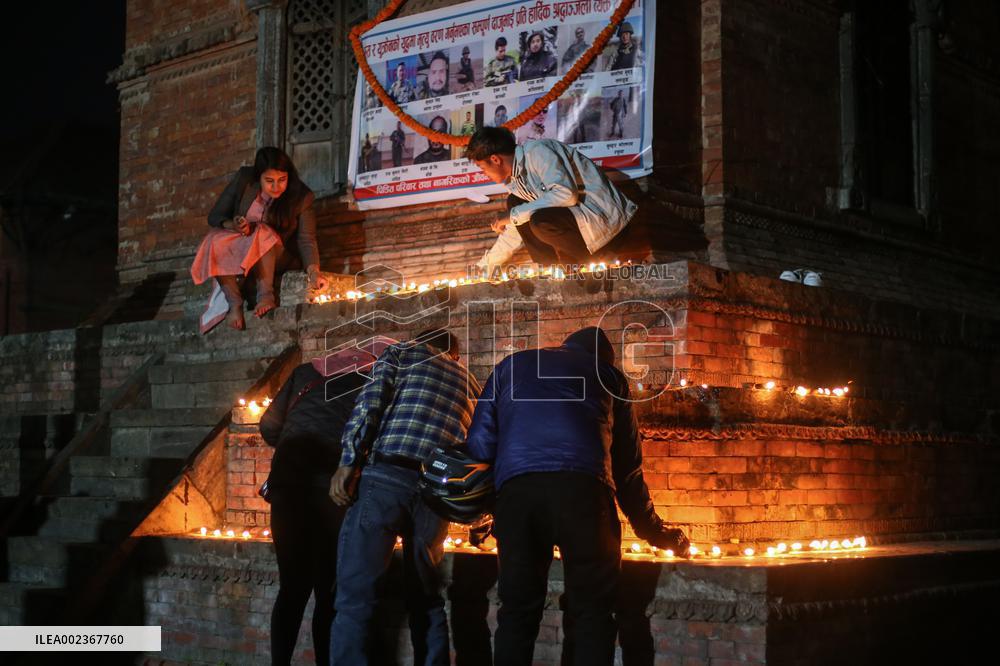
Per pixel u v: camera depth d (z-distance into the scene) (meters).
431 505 5.18
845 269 9.86
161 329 9.66
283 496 5.62
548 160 7.47
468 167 9.32
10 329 21.81
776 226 9.38
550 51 8.96
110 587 6.82
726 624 4.98
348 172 9.92
